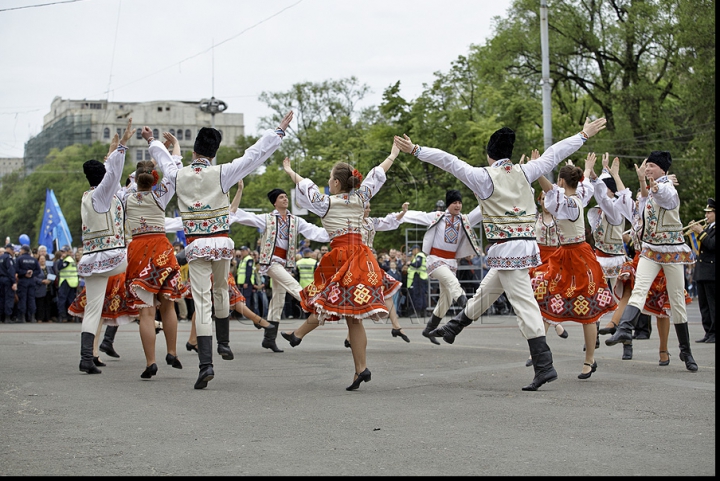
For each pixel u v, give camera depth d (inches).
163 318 302.7
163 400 230.8
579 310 281.6
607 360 333.7
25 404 223.5
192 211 261.0
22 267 694.5
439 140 1061.1
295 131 1503.4
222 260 264.2
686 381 269.7
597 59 1213.1
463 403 225.6
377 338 462.3
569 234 287.0
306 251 732.0
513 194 254.2
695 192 1095.6
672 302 300.5
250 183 1499.8
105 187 278.4
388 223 399.5
